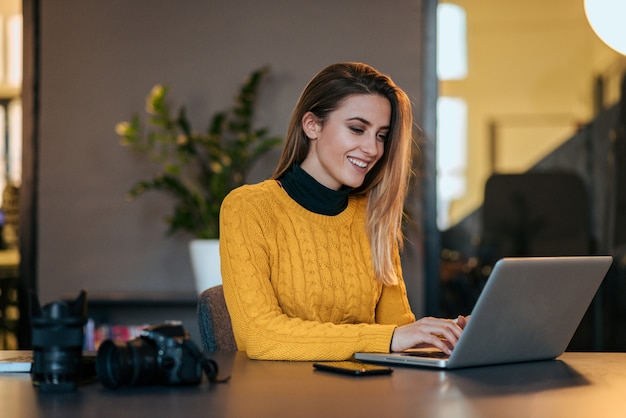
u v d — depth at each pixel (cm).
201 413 120
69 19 441
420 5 429
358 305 217
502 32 432
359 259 221
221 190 404
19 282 443
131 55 439
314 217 216
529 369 164
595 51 429
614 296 435
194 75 436
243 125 417
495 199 434
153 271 438
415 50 429
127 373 136
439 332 176
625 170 430
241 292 195
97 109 440
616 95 429
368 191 227
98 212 440
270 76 434
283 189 218
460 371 160
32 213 443
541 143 433
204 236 399
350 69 217
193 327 432
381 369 154
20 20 445
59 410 122
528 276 158
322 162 216
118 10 439
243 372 157
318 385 142
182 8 438
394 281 226
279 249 210
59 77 442
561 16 430
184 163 417
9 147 446
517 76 432
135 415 119
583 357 185
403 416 118
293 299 208
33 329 137
